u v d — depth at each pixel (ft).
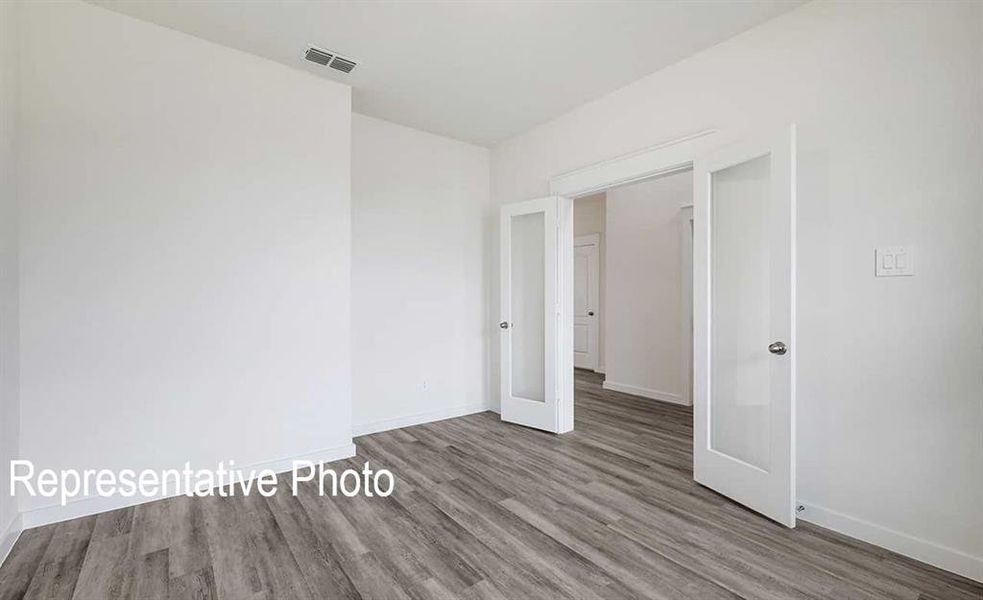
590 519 7.38
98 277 7.63
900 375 6.48
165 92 8.23
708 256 8.60
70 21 7.43
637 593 5.53
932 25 6.20
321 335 9.98
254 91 9.17
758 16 7.82
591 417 13.82
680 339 15.42
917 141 6.32
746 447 8.16
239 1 7.48
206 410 8.61
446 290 13.83
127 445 7.86
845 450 7.00
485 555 6.35
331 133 10.14
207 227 8.63
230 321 8.87
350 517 7.45
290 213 9.59
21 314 7.02
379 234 12.41
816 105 7.31
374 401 12.34
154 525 7.18
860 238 6.85
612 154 10.83
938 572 6.00
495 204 14.61
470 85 10.45
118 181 7.80
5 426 6.52
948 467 6.08
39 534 6.90
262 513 7.59
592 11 7.72
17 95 6.93
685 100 9.27
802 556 6.34
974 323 5.89
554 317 12.21
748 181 8.11
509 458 10.26
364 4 7.57
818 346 7.30
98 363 7.63
